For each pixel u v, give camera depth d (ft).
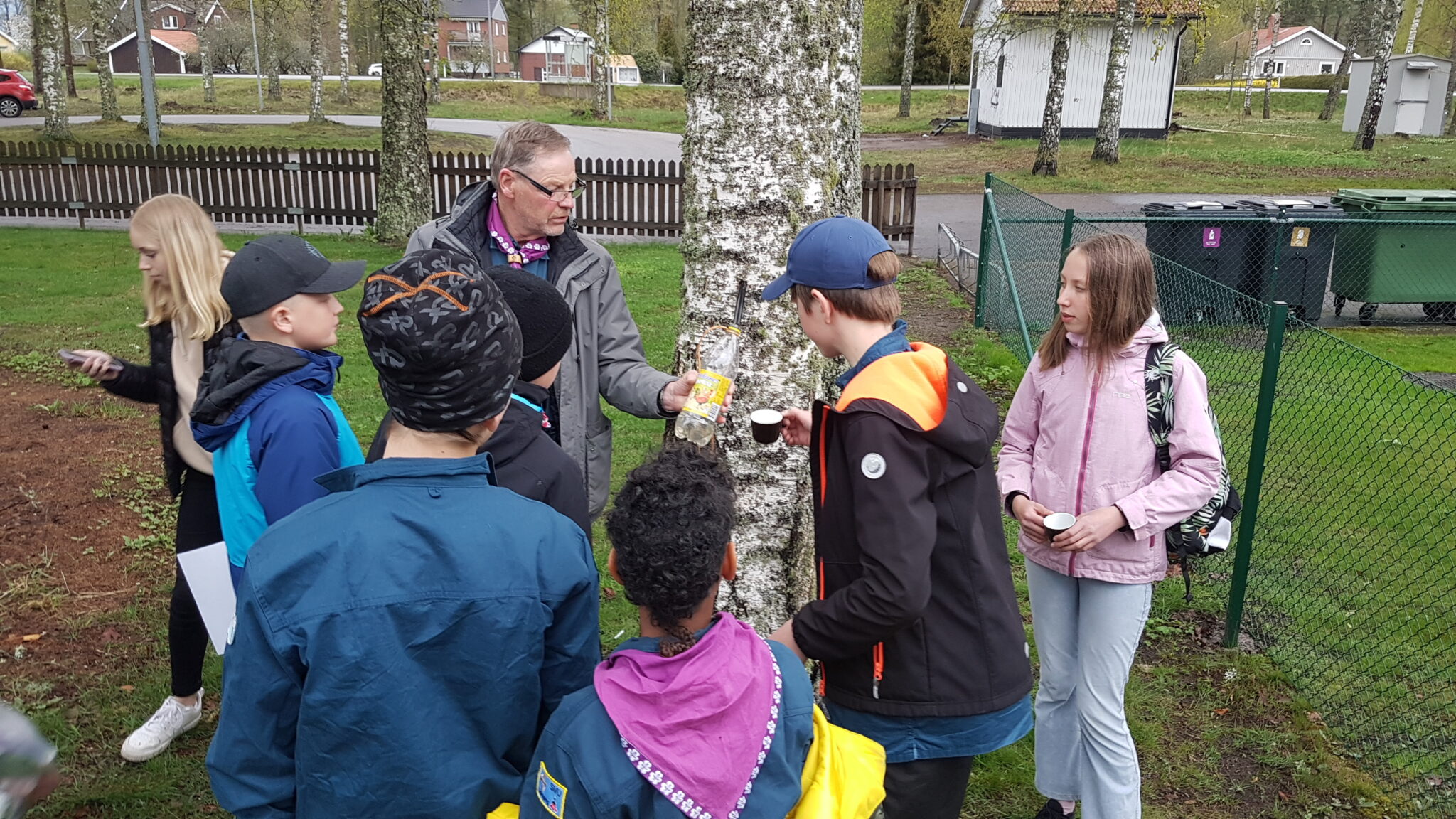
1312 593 16.12
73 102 143.33
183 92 160.66
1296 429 23.08
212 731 11.74
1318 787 11.41
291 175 53.52
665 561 5.28
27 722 5.53
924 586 6.49
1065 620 9.94
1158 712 12.88
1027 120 107.96
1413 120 110.93
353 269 8.71
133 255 43.68
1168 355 9.26
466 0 271.28
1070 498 9.55
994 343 31.73
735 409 9.87
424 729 5.13
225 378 8.07
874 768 5.95
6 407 23.34
